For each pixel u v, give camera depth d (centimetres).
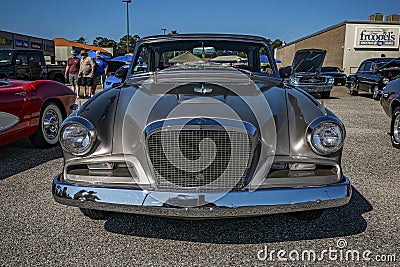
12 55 1148
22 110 429
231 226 266
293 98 262
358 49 2581
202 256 230
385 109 549
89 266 219
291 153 228
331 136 226
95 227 265
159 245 242
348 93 1509
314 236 253
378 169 405
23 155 460
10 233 255
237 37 382
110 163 229
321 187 221
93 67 1145
